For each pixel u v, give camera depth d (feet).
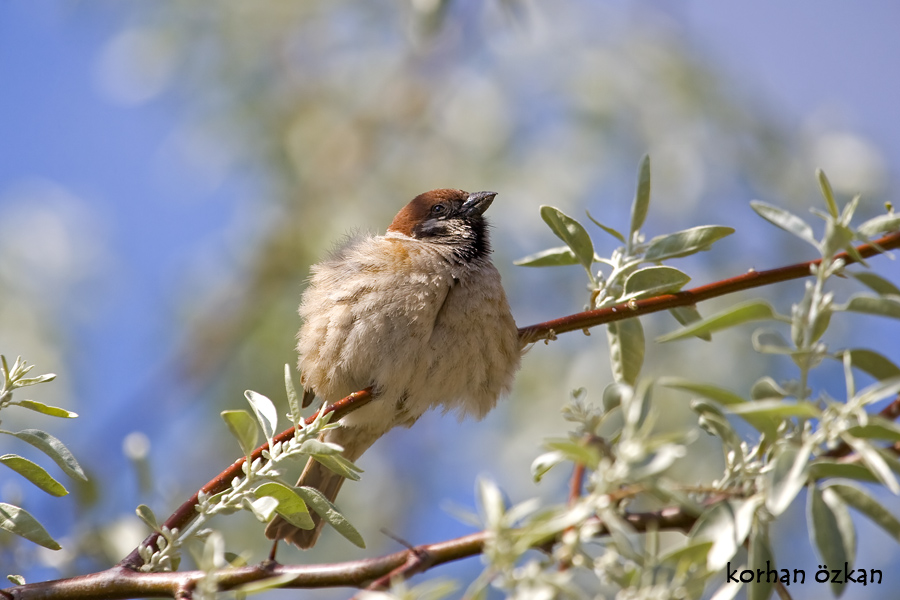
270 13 49.47
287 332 44.98
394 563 15.39
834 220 15.90
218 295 46.26
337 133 48.47
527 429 41.70
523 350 27.04
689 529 14.56
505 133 46.34
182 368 44.29
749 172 44.60
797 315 14.80
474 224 30.19
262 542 40.73
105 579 16.84
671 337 14.29
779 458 13.10
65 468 16.78
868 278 15.94
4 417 38.52
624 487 13.84
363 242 28.19
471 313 26.48
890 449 14.57
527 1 44.32
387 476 48.21
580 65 46.88
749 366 39.19
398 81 49.01
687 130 45.19
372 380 26.35
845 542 13.26
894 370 14.90
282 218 47.26
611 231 22.30
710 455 36.88
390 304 26.03
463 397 27.30
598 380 41.04
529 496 40.34
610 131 45.47
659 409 38.17
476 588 12.64
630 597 12.77
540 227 43.70
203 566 14.02
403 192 46.68
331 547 42.96
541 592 12.34
